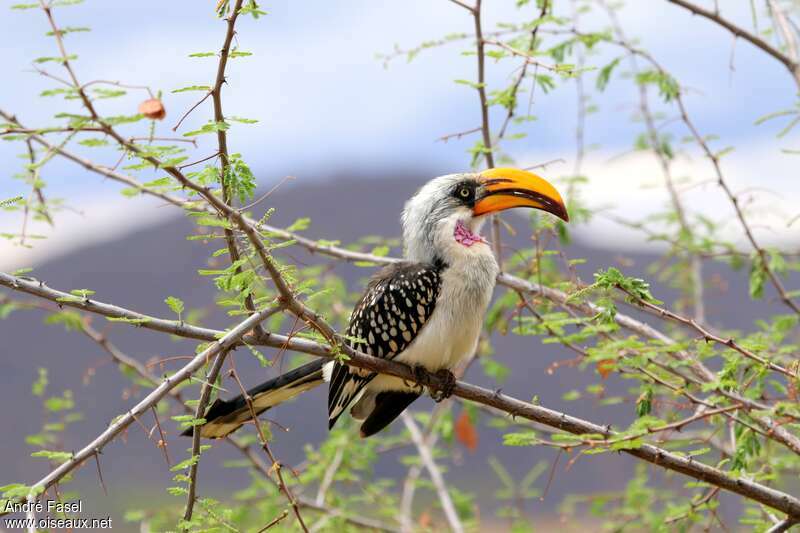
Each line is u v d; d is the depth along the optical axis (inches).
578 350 375.2
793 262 452.4
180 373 291.9
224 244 372.2
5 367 1028.5
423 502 596.1
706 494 401.7
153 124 249.4
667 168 486.9
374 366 355.3
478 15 405.4
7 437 901.8
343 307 500.4
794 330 438.3
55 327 1097.4
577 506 676.1
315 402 952.9
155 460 853.2
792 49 418.6
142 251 1334.9
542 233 434.0
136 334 1118.4
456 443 537.3
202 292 1210.6
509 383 925.2
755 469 416.2
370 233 1298.0
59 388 1000.2
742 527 464.1
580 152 480.4
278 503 462.9
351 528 484.1
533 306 439.8
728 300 703.7
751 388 347.6
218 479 818.2
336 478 495.2
